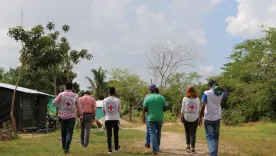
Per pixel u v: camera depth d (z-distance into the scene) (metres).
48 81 49.31
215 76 46.78
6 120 21.66
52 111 31.59
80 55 28.98
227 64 54.72
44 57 19.31
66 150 10.33
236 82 41.09
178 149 11.83
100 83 60.97
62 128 10.36
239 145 13.20
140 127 34.62
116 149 10.69
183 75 61.44
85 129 12.06
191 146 10.82
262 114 38.31
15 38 18.78
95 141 14.74
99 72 61.03
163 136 18.36
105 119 10.55
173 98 61.34
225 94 9.02
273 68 36.06
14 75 50.78
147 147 11.96
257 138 17.19
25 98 23.34
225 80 41.84
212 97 8.84
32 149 11.52
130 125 39.16
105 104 10.55
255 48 46.56
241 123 38.03
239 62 49.91
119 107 10.66
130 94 62.03
